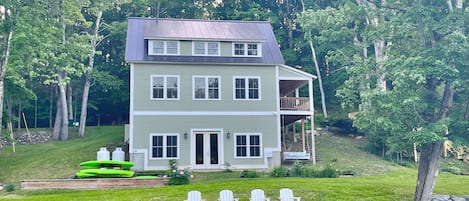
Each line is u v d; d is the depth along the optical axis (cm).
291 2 4525
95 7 3319
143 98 2348
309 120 3281
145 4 3997
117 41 4084
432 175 1449
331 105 4006
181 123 2370
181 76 2411
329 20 3195
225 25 2725
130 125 2317
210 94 2427
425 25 1450
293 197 1380
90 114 4072
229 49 2502
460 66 1337
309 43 4016
